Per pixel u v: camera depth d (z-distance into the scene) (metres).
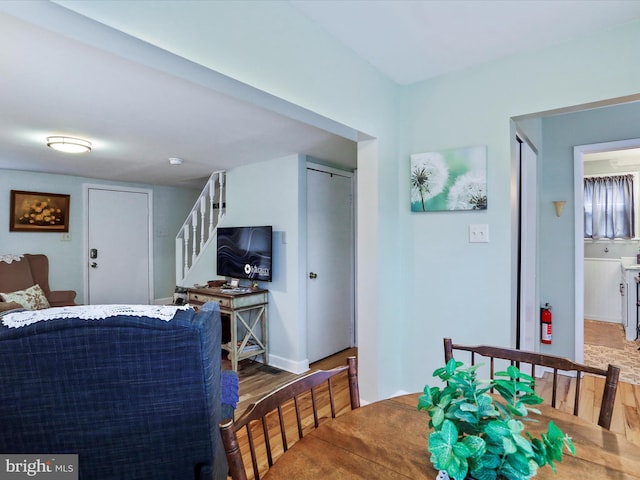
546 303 3.36
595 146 3.12
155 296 5.75
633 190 5.00
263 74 1.56
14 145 3.12
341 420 1.09
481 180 2.25
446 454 0.66
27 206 4.50
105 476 1.38
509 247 2.18
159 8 1.20
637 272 4.35
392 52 2.13
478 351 1.42
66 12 1.01
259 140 2.93
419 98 2.52
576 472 0.83
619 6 1.70
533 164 3.11
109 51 1.21
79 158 3.64
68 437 1.32
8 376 1.24
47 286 4.51
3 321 1.22
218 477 1.57
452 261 2.39
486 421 0.73
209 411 1.41
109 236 5.25
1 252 4.36
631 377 3.19
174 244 6.02
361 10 1.73
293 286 3.42
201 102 2.10
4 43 1.45
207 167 4.03
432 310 2.47
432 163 2.43
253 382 3.16
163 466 1.42
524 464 0.64
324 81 1.90
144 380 1.32
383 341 2.46
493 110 2.23
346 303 4.09
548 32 1.92
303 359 3.45
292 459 0.90
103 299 5.20
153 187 5.73
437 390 0.82
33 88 1.91
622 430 2.30
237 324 3.65
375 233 2.39
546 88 2.06
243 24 1.47
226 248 3.84
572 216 3.23
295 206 3.40
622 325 4.96
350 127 2.11
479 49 2.10
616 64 1.86
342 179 4.01
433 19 1.81
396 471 0.85
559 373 3.27
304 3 1.68
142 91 1.95
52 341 1.23
